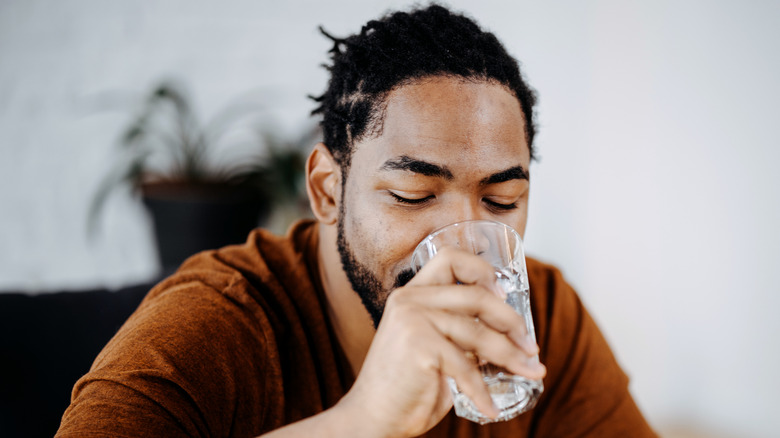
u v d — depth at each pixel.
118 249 2.68
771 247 2.04
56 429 1.11
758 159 2.05
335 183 0.95
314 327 0.97
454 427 0.99
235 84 2.70
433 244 0.72
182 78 2.67
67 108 2.66
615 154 2.54
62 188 2.67
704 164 2.22
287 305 0.96
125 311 1.21
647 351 2.45
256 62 2.71
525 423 1.06
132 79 2.66
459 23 0.88
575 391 1.10
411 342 0.64
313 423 0.67
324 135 1.01
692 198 2.27
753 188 2.07
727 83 2.12
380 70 0.84
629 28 2.44
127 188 2.58
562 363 1.11
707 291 2.24
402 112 0.81
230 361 0.84
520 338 0.66
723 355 2.21
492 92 0.82
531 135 0.94
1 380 1.11
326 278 1.00
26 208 2.67
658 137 2.38
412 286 0.68
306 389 0.94
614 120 2.54
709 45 2.17
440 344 0.64
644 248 2.46
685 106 2.27
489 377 0.69
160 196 2.05
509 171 0.82
